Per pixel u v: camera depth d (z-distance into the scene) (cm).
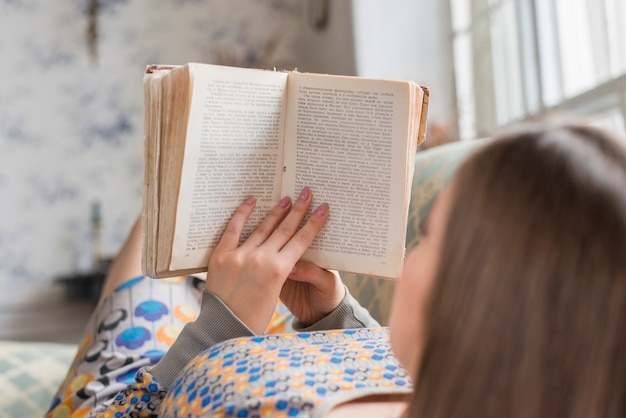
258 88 73
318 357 61
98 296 347
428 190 136
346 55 339
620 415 39
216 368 60
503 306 41
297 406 54
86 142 380
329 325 85
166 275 74
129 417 73
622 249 39
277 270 72
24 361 130
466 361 42
